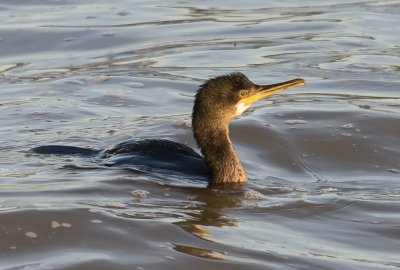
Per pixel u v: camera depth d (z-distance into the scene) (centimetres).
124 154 1500
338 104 1798
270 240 1244
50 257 1166
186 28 2320
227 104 1468
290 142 1616
